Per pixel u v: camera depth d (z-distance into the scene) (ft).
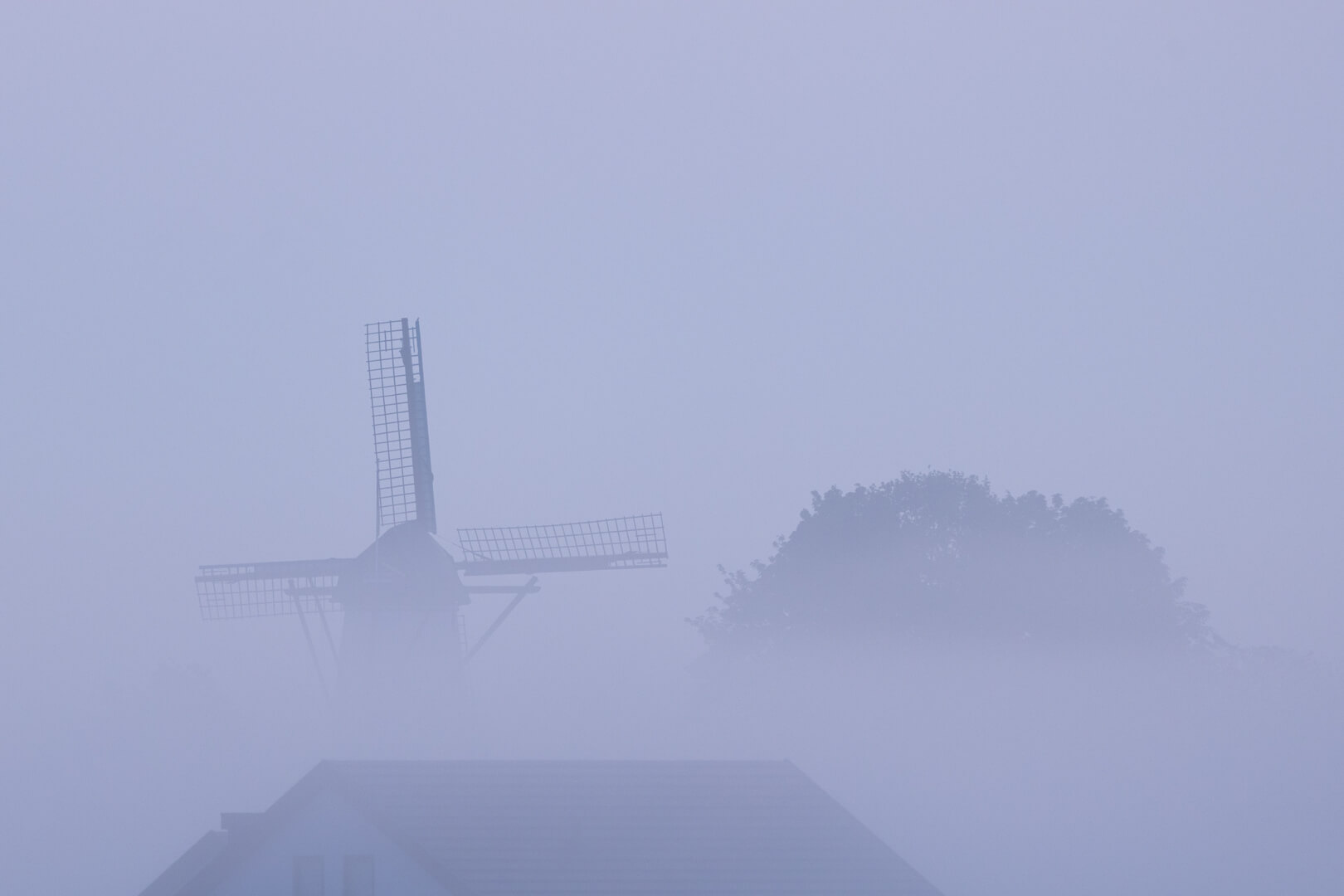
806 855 319.88
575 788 336.08
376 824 307.17
